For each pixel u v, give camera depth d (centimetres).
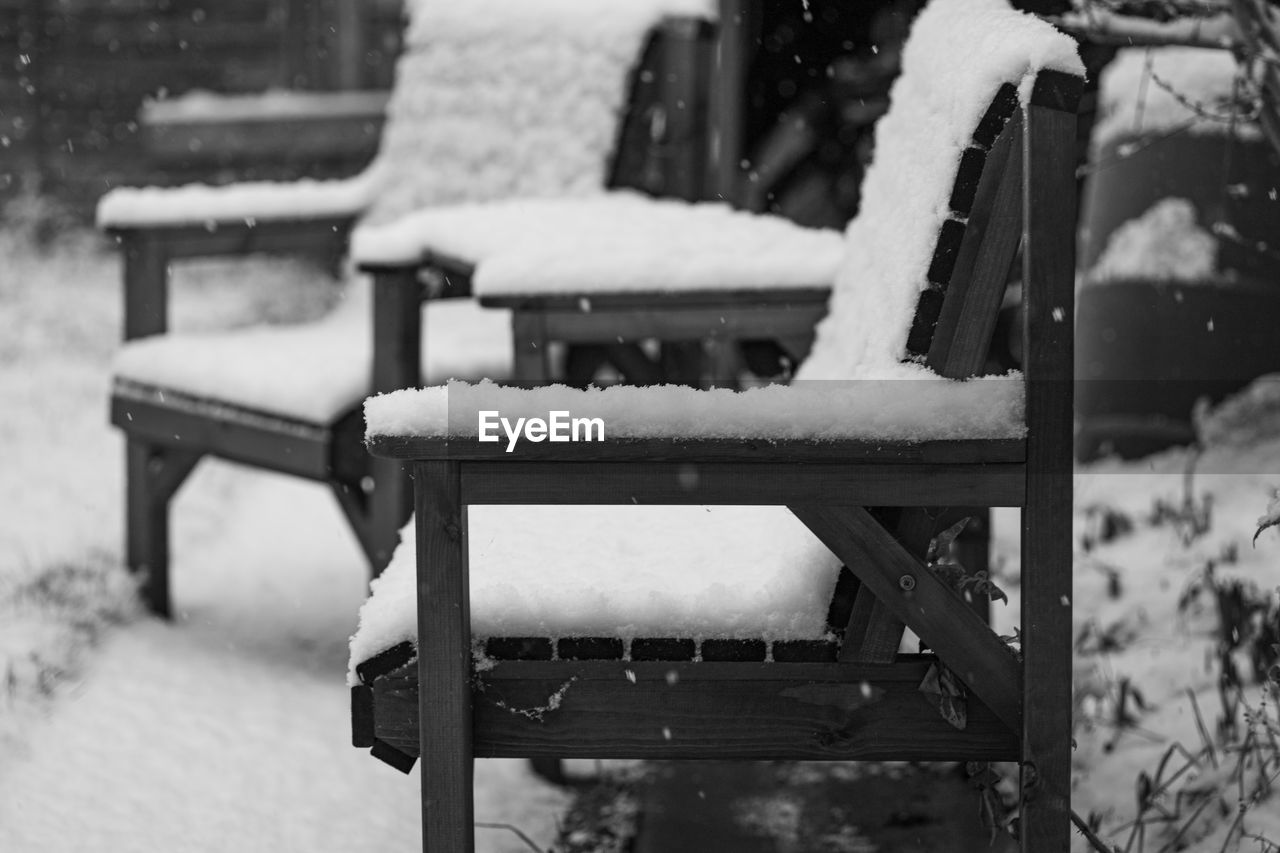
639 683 234
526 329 376
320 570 513
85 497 563
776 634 233
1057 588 226
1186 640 380
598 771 356
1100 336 536
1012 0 323
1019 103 228
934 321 240
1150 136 446
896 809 325
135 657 412
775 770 352
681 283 368
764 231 405
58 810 316
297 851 303
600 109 508
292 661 420
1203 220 511
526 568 256
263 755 350
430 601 227
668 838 313
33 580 453
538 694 234
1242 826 279
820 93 652
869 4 636
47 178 1056
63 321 848
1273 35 299
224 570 512
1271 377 514
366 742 237
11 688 370
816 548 241
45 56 1055
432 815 230
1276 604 375
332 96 995
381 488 386
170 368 432
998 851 301
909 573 227
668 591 239
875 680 233
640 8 512
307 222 495
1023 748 228
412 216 433
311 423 388
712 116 570
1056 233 225
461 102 521
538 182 507
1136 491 500
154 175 976
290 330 496
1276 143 311
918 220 251
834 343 329
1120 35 301
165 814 317
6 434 645
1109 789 313
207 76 1071
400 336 388
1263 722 284
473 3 532
